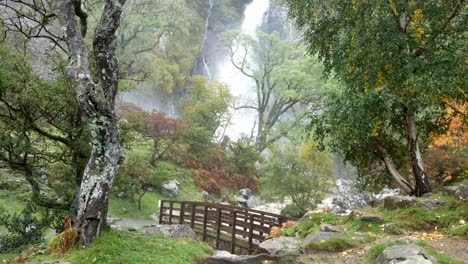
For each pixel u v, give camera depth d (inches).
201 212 657.6
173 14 1549.0
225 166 1336.1
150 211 889.5
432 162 534.9
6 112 439.8
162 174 1018.1
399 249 217.3
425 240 270.7
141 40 1541.6
